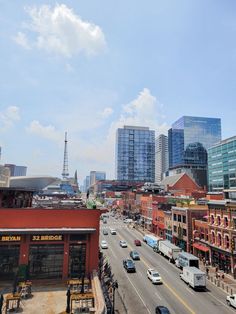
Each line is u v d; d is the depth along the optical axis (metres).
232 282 38.38
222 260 44.91
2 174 42.09
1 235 26.23
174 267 46.09
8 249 26.31
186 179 119.06
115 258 51.16
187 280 36.91
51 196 81.56
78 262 27.48
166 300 30.89
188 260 40.94
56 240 27.25
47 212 28.11
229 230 42.94
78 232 27.31
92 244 28.02
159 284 36.69
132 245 64.75
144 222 94.62
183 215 59.94
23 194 38.34
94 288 22.52
